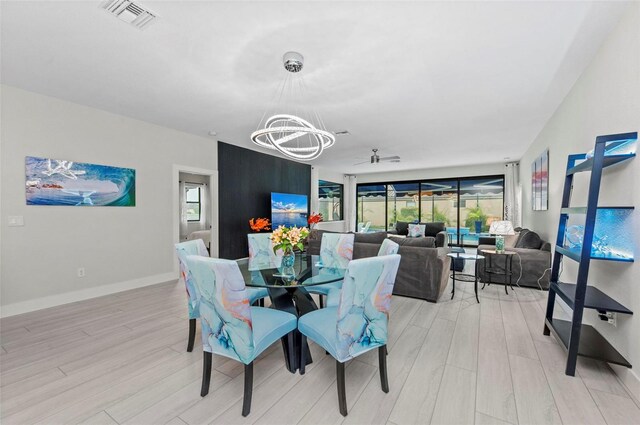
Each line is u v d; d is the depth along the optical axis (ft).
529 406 5.50
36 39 7.25
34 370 6.79
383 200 33.04
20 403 5.65
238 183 19.99
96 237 12.44
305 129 8.30
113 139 12.91
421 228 25.72
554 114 12.47
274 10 6.15
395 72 8.88
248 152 20.88
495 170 26.55
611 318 6.87
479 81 9.53
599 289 7.70
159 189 14.82
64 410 5.46
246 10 6.15
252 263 10.11
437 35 7.03
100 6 6.07
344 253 10.80
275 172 23.57
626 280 6.32
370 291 5.56
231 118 13.44
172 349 7.83
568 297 7.01
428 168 29.40
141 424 5.11
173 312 10.61
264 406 5.58
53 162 11.12
